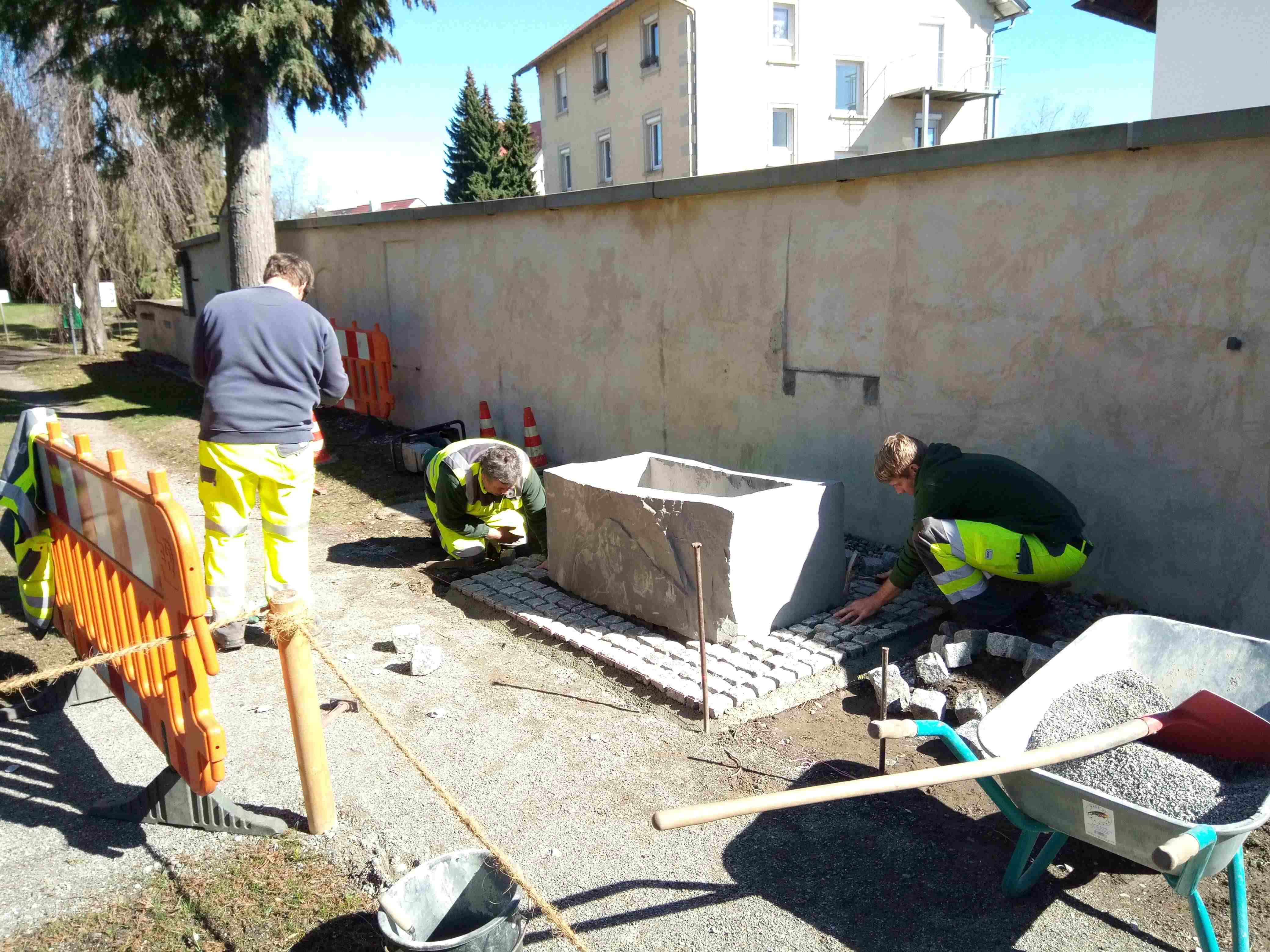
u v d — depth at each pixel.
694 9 29.31
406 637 4.84
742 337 6.77
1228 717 2.74
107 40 12.92
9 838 3.36
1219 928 2.74
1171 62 11.97
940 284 5.45
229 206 12.62
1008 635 4.23
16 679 2.87
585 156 36.44
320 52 13.05
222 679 4.59
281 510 4.70
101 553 3.57
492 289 9.23
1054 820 2.57
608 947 2.75
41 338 26.81
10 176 20.72
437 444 8.93
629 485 5.85
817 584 4.93
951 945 2.71
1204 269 4.31
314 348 4.68
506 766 3.75
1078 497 4.99
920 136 34.56
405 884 2.54
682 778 3.62
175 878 3.11
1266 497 4.22
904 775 2.32
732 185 6.47
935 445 4.57
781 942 2.75
